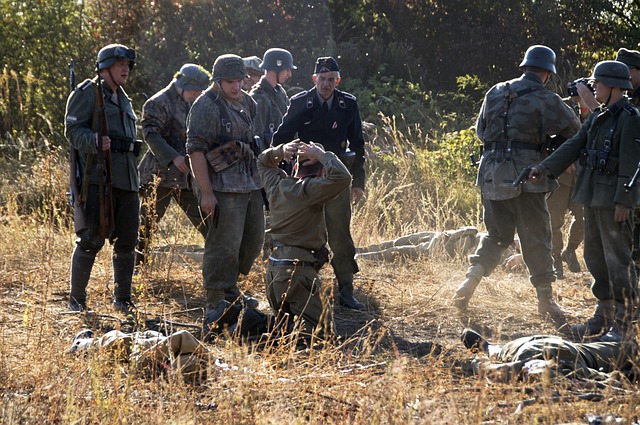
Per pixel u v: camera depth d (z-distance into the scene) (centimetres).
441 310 1161
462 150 2194
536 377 747
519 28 3438
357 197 1236
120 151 1115
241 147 1053
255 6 3098
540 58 1130
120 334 855
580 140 1046
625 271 1006
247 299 1150
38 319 1000
